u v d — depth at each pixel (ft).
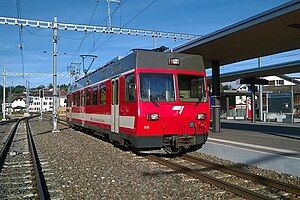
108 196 27.12
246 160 39.14
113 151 50.72
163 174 34.58
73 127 101.24
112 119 52.80
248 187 28.96
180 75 44.65
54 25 81.82
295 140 49.90
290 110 116.16
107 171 36.37
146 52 43.73
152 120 42.27
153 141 42.57
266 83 116.67
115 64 52.37
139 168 37.73
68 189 29.53
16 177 34.55
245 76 120.67
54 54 94.68
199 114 44.65
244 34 49.37
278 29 46.70
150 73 43.37
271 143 45.78
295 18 41.52
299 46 58.90
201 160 40.22
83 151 51.80
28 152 53.98
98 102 62.90
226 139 51.29
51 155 49.06
